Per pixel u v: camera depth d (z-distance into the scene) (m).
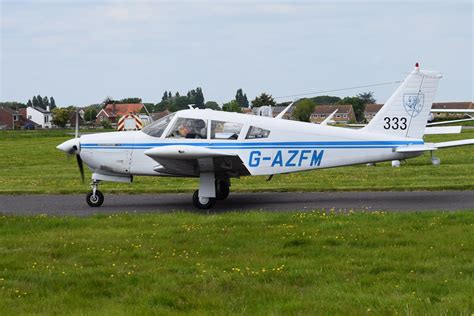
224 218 27.52
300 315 14.79
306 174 50.69
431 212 28.33
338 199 34.88
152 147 33.88
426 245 21.78
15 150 96.38
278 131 34.09
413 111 35.72
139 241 23.33
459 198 34.22
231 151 33.72
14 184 46.16
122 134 34.50
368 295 16.23
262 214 28.55
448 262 19.45
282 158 34.19
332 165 34.78
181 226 26.11
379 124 35.69
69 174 55.38
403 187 38.28
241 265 19.64
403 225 25.28
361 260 19.92
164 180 48.19
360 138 34.88
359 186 39.72
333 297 16.19
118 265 20.05
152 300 16.31
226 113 34.38
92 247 22.53
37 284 17.97
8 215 29.95
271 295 16.53
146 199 36.66
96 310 15.63
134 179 49.00
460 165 56.53
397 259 20.05
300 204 33.34
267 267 19.33
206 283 17.77
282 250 21.48
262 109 42.53
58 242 23.28
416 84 35.66
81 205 34.44
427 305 15.30
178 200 36.03
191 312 15.31
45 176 53.09
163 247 22.33
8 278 18.67
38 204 34.88
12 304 16.20
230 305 15.81
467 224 25.47
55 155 85.44
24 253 21.69
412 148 34.97
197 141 33.81
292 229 24.92
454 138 108.62
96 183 34.44
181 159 31.42
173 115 34.28
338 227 25.12
